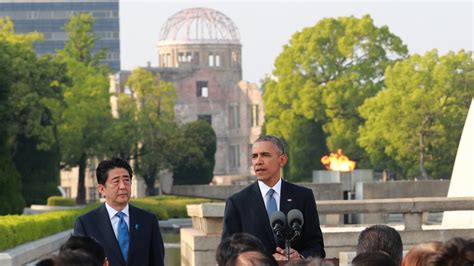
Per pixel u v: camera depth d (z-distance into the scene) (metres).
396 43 98.25
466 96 88.00
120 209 13.60
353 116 97.25
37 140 72.38
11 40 78.88
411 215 22.95
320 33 99.69
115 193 13.51
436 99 87.88
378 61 98.25
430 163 89.00
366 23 97.69
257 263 8.98
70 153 94.69
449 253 8.90
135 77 104.81
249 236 10.12
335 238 22.36
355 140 96.81
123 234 13.55
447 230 22.86
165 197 81.75
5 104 58.62
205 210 22.58
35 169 73.12
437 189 46.72
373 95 97.00
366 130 92.50
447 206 22.89
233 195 14.51
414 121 87.88
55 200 73.75
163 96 105.38
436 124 87.94
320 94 98.19
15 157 72.19
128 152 98.69
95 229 13.52
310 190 14.53
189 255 24.62
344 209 22.81
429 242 9.09
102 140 95.81
